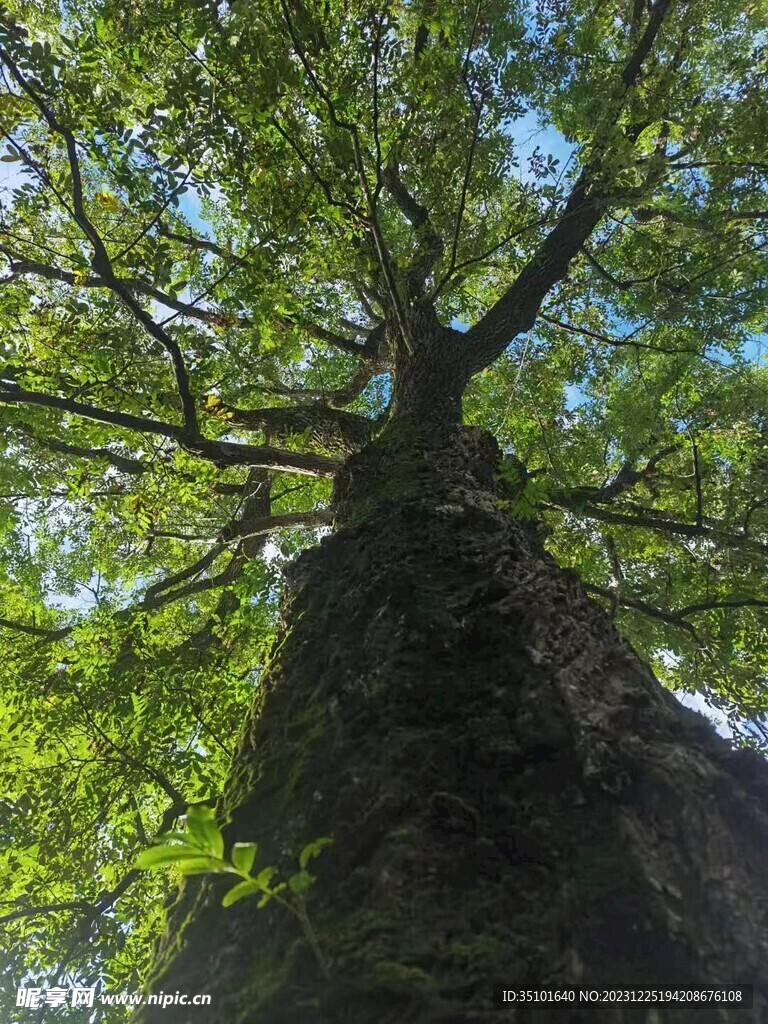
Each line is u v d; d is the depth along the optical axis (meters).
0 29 3.45
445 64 4.39
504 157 4.85
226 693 4.36
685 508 6.60
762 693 5.68
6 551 6.91
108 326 4.81
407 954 1.17
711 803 1.42
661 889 1.24
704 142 5.07
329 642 2.17
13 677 4.72
